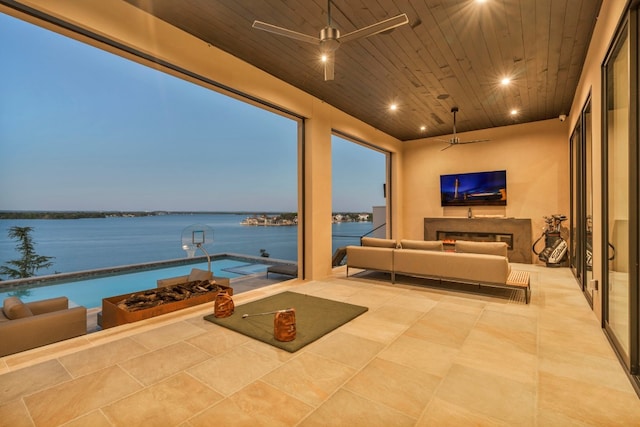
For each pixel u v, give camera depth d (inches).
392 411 70.5
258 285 209.6
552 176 268.7
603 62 112.3
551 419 67.5
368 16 124.7
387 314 136.7
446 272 173.5
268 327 120.0
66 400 74.6
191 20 128.9
